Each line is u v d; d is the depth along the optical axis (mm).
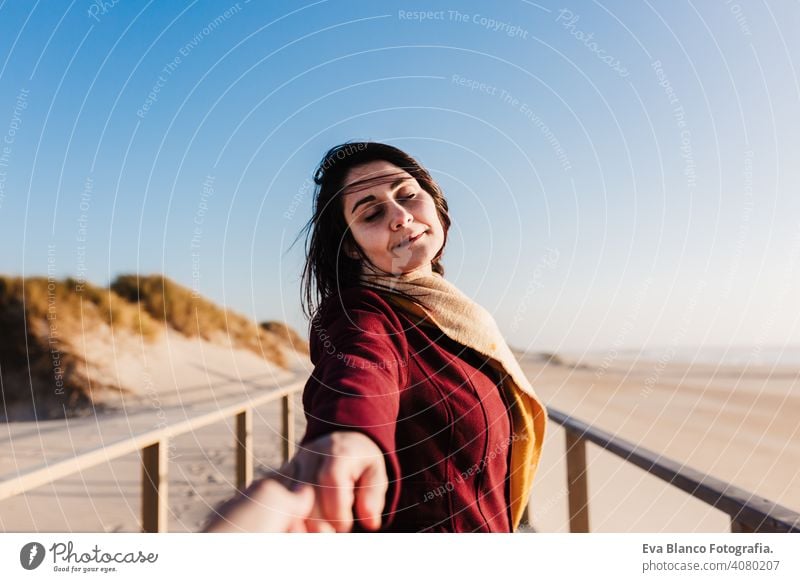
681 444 8617
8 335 8117
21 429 6645
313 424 601
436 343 895
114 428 6328
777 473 6750
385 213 937
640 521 3932
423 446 783
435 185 1076
